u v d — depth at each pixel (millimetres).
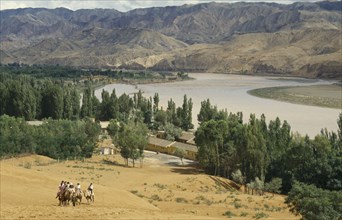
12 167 79812
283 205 81438
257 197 88625
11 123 142375
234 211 71062
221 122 123812
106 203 61938
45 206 51781
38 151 132250
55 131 144125
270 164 113500
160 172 119125
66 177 91375
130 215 48312
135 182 98875
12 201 56625
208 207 73438
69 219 43531
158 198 80812
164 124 193625
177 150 145125
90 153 141375
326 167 104125
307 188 66062
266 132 126188
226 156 118125
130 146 129750
